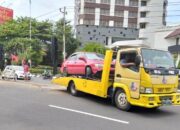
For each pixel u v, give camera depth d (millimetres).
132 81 12047
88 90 14734
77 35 83688
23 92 17000
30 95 15875
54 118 10680
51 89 18547
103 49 57844
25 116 10898
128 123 10320
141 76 11648
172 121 10945
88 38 83625
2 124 9688
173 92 12289
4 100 14148
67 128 9375
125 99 12391
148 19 85500
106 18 84562
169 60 12359
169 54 12562
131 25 86000
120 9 85188
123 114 11766
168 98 11898
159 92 11828
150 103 11445
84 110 12281
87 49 58719
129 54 12352
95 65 14867
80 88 15414
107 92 13547
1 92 16844
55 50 19453
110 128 9539
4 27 58906
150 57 11922
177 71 12422
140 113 12148
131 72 12109
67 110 12164
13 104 13172
